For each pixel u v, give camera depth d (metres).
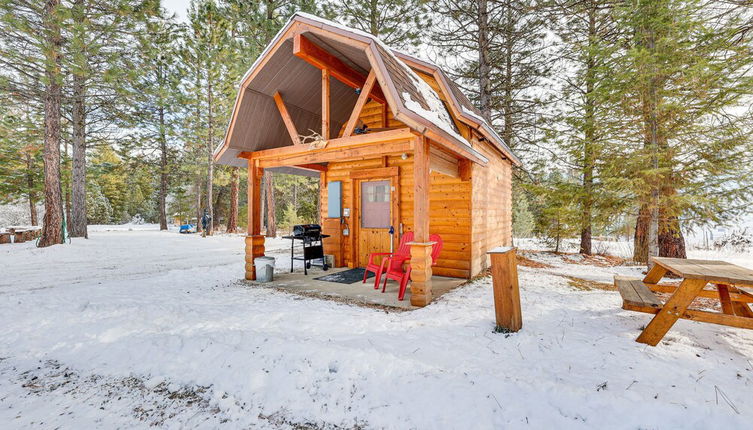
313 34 4.64
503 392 2.14
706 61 5.57
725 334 3.05
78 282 5.86
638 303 2.85
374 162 6.97
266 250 11.09
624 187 6.79
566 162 9.45
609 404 1.96
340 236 7.35
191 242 13.09
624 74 6.26
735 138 6.12
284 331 3.27
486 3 10.07
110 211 31.12
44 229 10.05
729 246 10.80
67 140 12.85
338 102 6.65
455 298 4.53
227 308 4.12
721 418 1.79
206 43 16.14
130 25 10.18
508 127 11.45
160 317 3.77
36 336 3.32
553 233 10.01
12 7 8.53
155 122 14.07
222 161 5.85
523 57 11.05
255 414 2.12
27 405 2.22
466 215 6.03
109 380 2.55
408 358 2.62
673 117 6.42
